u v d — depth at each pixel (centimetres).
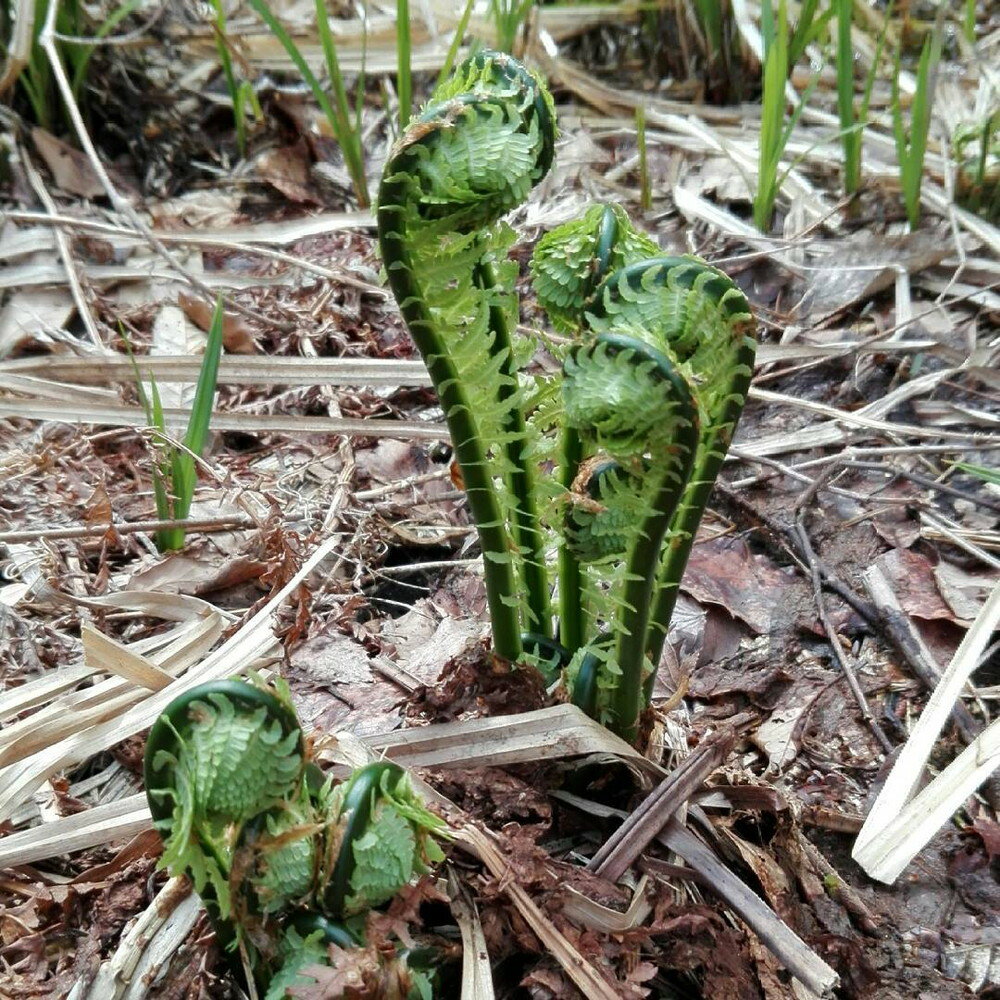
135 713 39
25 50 69
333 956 26
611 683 34
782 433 57
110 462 55
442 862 32
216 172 75
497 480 35
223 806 25
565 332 33
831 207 70
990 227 66
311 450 56
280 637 44
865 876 38
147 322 63
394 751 35
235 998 31
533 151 27
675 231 70
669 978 33
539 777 35
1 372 55
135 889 34
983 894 38
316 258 68
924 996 34
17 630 44
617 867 33
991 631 42
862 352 60
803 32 72
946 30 84
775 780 41
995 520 52
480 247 28
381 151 77
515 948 31
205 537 50
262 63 79
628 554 31
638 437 27
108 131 76
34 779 37
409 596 49
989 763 38
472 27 80
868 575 49
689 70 83
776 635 47
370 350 62
